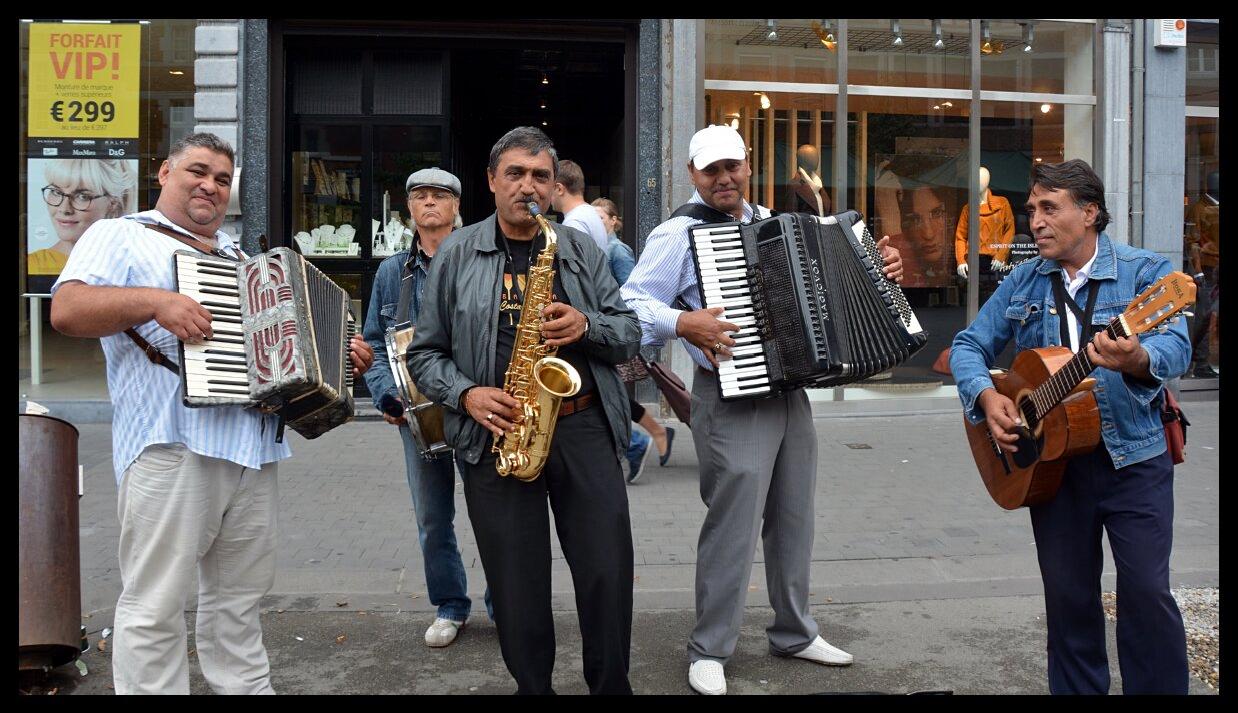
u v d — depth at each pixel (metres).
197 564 3.46
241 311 3.08
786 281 3.57
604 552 3.23
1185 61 10.38
